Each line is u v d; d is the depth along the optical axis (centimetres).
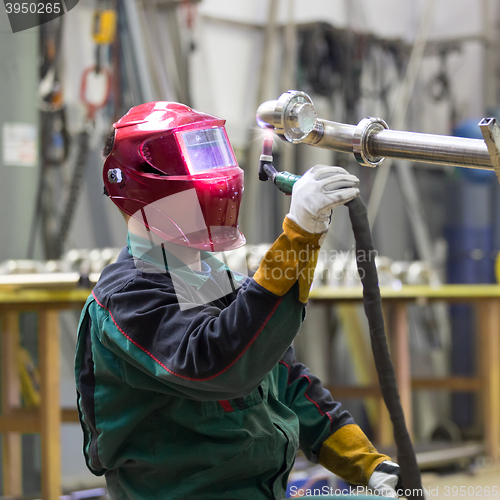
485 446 490
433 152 115
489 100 703
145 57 488
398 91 669
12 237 425
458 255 659
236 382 118
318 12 609
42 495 332
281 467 142
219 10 548
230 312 118
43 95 432
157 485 135
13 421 342
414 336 648
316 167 121
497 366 492
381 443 465
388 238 643
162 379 124
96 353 136
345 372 598
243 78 567
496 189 655
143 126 138
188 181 134
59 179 448
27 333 434
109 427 135
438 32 701
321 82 584
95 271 379
